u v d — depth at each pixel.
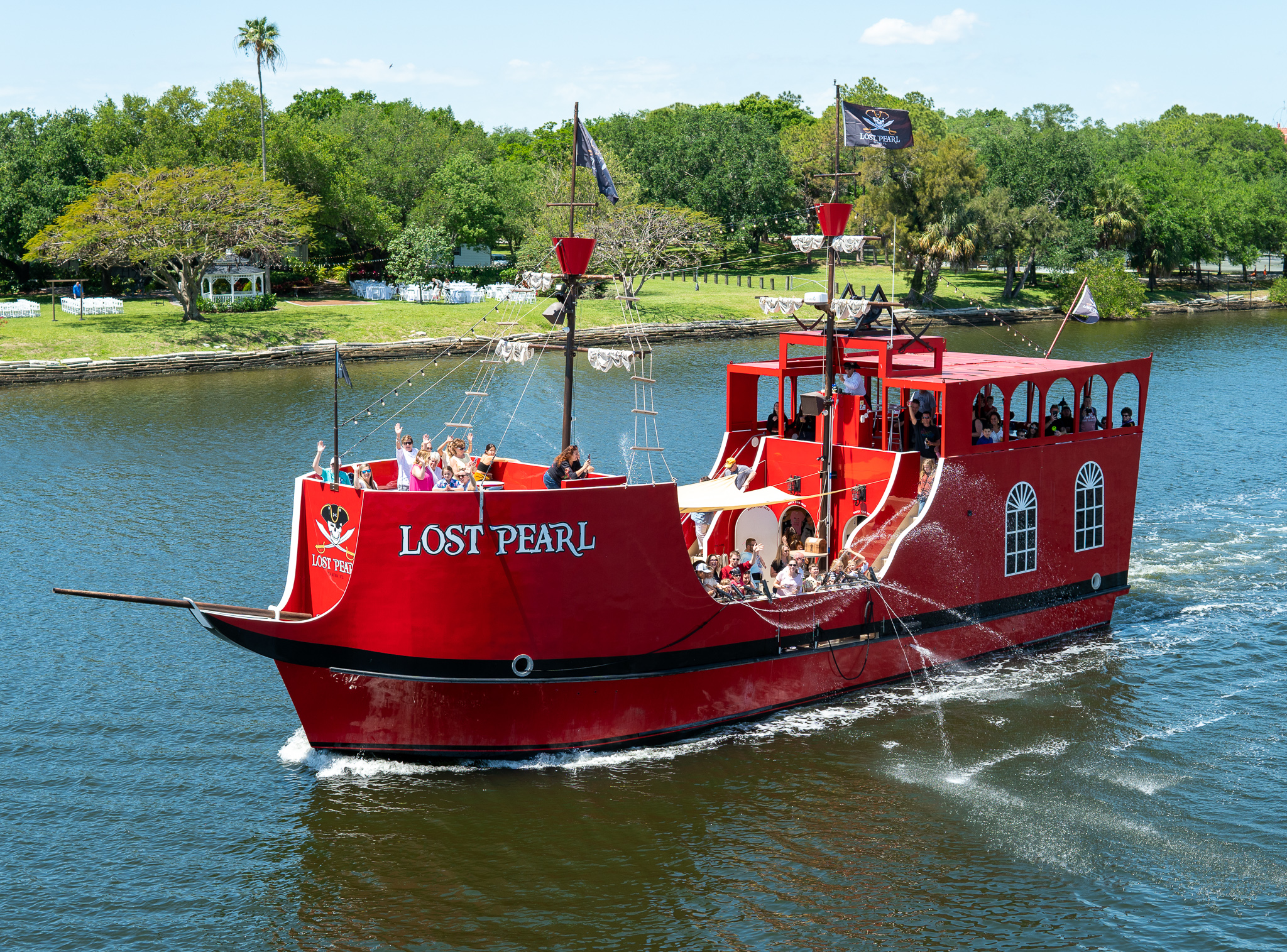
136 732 19.34
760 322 88.62
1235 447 43.41
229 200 74.56
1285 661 22.61
